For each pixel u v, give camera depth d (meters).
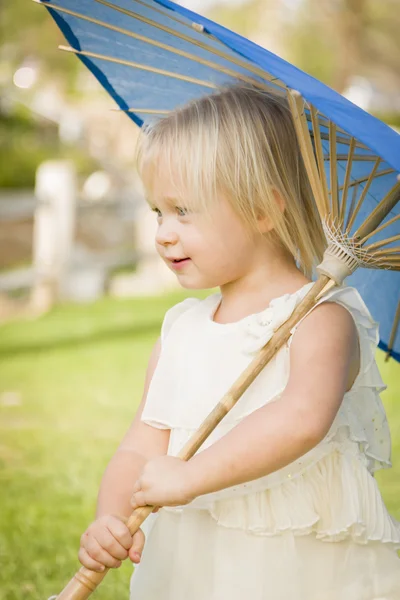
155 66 3.03
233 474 2.36
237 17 22.28
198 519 2.54
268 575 2.45
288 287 2.70
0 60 18.73
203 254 2.64
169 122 2.69
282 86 2.66
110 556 2.43
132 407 7.11
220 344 2.66
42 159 18.55
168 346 2.78
